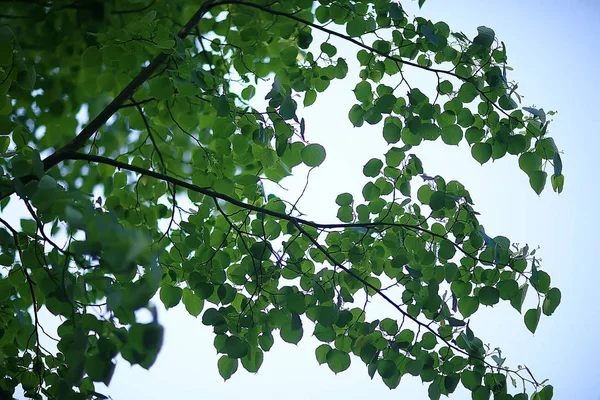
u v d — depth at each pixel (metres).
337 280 2.98
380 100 2.84
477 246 2.83
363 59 2.97
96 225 2.17
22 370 2.91
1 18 2.98
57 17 3.00
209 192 2.89
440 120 2.85
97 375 2.25
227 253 3.01
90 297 2.81
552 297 2.75
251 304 2.93
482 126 2.86
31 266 2.79
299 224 2.96
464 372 2.81
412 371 2.81
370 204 2.95
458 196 2.81
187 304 2.96
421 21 2.85
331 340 2.84
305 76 3.00
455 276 2.88
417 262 2.92
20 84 2.76
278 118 2.84
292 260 2.93
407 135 2.87
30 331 3.01
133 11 3.07
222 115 2.78
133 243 2.18
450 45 2.90
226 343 2.78
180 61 2.88
